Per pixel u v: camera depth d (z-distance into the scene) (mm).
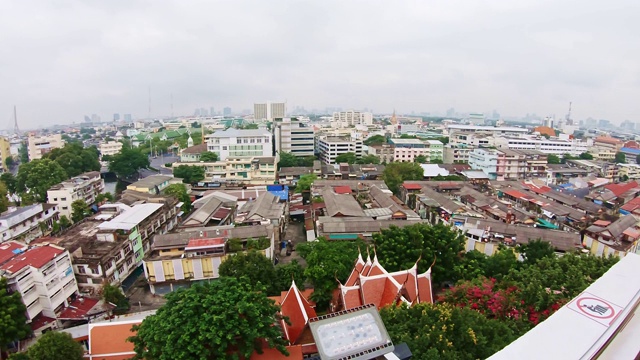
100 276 46188
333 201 70125
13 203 82750
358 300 34938
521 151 125875
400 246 42750
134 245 54844
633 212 73000
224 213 70938
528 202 81625
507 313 30625
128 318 42406
